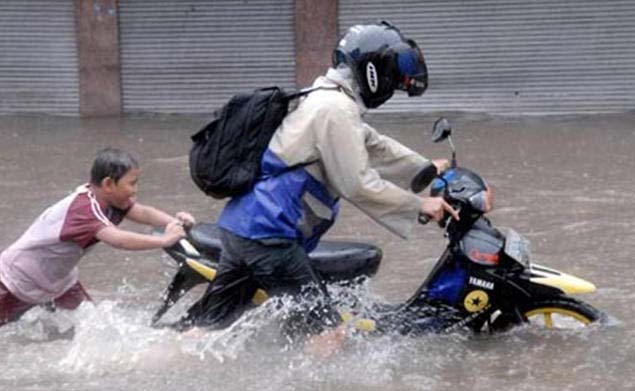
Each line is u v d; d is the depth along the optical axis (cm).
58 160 1905
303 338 864
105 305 982
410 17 2495
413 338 882
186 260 884
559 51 2453
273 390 800
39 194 1584
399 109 2498
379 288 1074
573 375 827
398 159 884
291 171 834
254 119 838
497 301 889
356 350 866
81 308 945
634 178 1636
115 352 869
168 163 1848
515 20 2458
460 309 884
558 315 940
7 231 1352
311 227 851
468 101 2495
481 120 2383
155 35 2570
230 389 803
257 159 841
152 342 878
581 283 886
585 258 1180
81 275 1140
